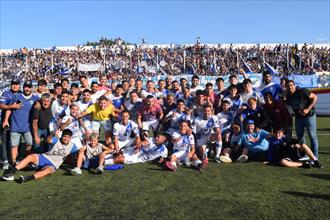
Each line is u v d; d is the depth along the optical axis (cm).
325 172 730
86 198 577
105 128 904
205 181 671
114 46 3319
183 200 559
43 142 846
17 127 797
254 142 840
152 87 1047
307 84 2239
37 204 550
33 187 643
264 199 559
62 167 802
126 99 976
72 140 772
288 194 582
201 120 866
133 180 687
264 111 871
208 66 2725
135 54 2922
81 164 764
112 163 821
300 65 2561
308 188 614
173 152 821
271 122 867
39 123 834
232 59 2844
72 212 515
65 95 852
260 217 487
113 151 838
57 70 2759
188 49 3094
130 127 844
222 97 957
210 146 907
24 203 555
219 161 843
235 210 513
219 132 860
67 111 841
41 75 2664
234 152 868
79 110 859
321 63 2906
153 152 849
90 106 886
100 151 799
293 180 668
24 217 498
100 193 603
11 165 798
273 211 507
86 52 3234
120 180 688
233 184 647
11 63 2983
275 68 2641
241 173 730
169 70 2597
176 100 955
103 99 869
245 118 874
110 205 541
